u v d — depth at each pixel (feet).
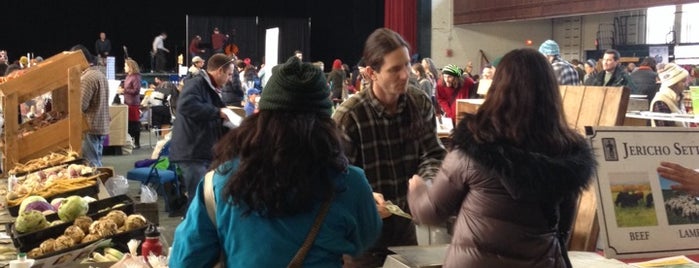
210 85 17.97
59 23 75.31
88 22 76.23
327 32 79.51
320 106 6.06
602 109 11.82
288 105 5.92
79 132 18.80
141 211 13.08
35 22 74.49
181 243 6.14
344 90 38.06
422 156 9.42
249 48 76.18
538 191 6.61
